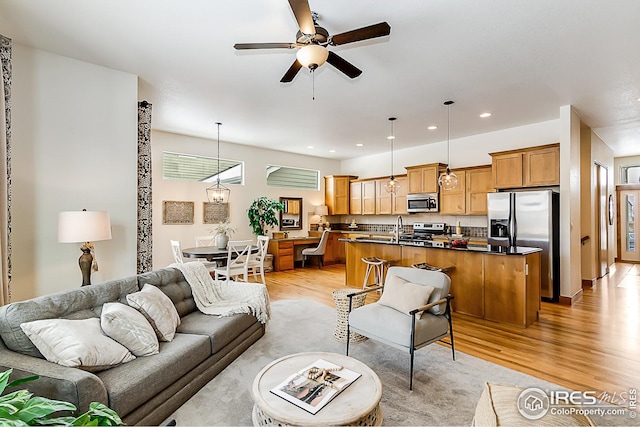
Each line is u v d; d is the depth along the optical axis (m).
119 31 2.75
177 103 4.55
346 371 1.96
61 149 3.16
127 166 3.56
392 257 5.06
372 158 8.55
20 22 2.60
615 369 2.70
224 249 5.46
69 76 3.21
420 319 2.65
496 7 2.43
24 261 2.97
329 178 8.89
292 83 3.85
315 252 7.66
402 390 2.38
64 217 2.83
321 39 2.32
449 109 4.81
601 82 3.81
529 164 5.13
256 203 7.28
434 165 6.71
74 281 3.23
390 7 2.42
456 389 2.39
